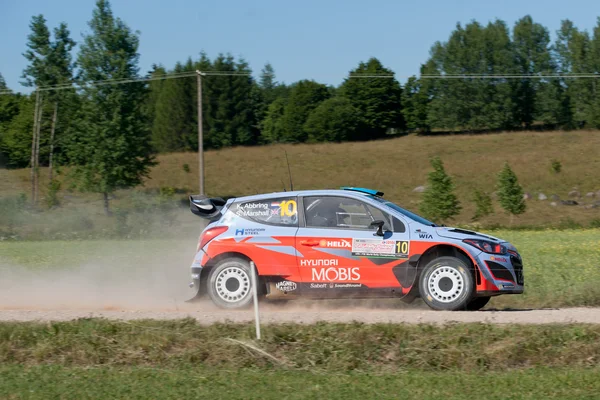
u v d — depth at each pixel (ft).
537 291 57.36
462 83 382.22
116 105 204.95
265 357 35.01
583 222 189.88
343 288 46.73
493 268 45.24
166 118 403.95
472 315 42.96
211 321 41.78
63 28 237.25
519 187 185.57
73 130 208.95
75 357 36.01
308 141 383.04
